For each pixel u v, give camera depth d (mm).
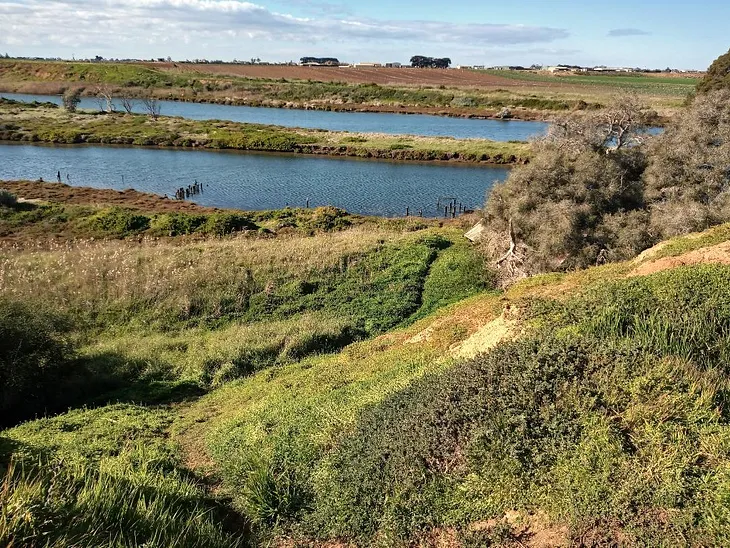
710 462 5445
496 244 24312
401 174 55562
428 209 42969
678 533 4848
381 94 121688
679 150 21422
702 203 20203
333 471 7750
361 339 18078
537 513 5637
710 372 7016
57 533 4977
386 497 6645
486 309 13609
